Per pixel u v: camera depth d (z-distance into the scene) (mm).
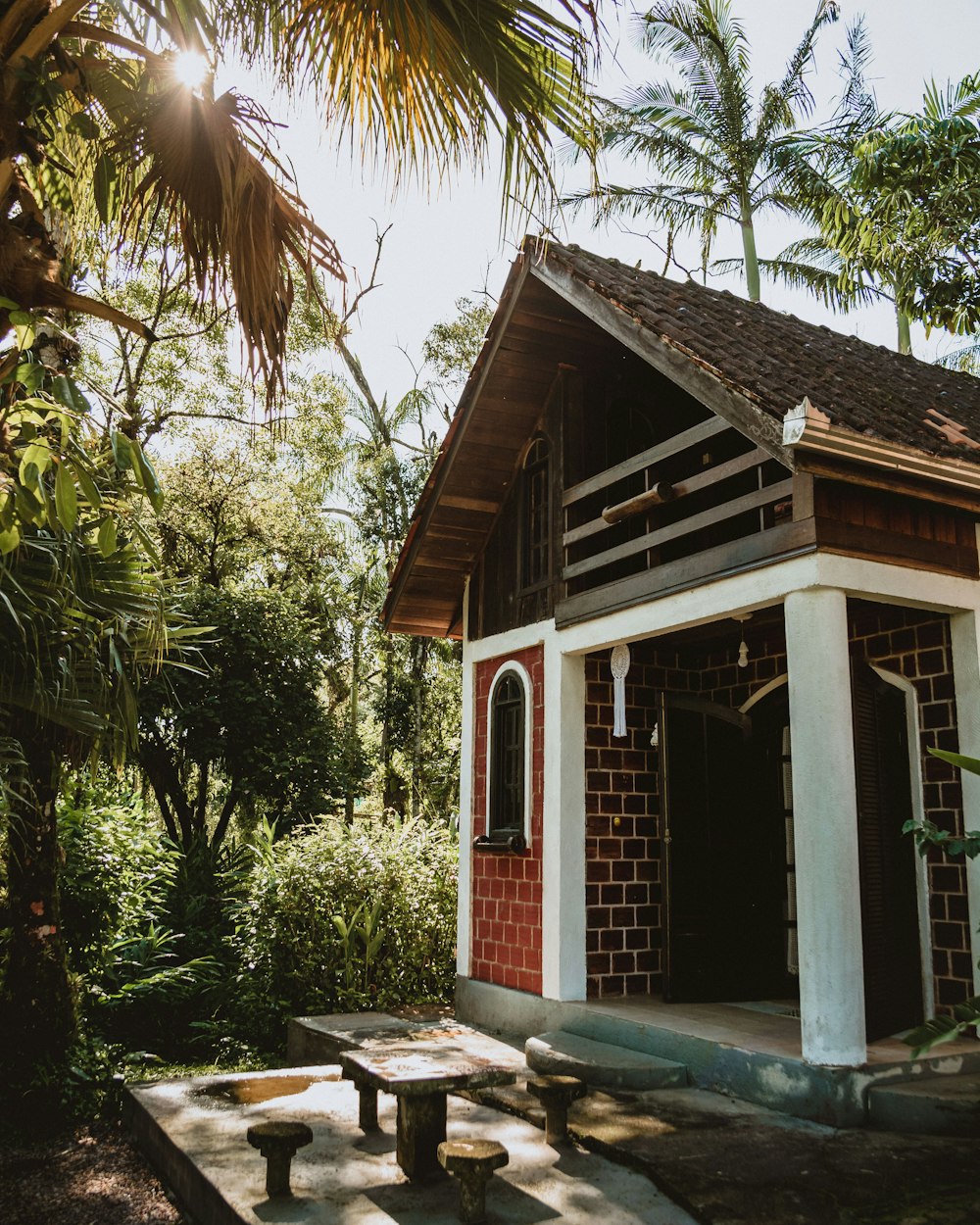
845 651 5297
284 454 18062
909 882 6223
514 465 8633
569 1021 6957
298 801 14523
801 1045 5555
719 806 7352
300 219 4016
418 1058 5016
